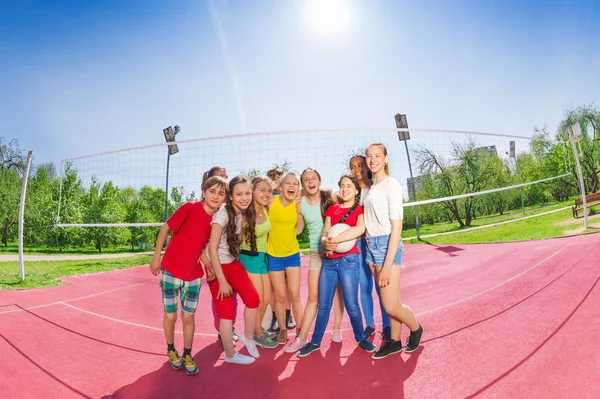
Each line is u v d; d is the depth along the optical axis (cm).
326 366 319
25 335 425
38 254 1756
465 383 271
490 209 2269
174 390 287
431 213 2286
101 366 338
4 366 337
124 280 848
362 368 311
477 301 472
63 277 878
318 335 348
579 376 262
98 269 1051
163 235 315
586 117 2375
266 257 382
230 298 337
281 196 375
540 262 661
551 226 1237
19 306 562
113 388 294
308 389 279
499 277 591
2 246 2411
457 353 323
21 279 777
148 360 352
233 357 334
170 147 1222
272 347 371
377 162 338
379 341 379
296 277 386
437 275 670
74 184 2473
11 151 3161
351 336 397
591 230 1002
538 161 2392
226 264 340
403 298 531
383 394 265
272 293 411
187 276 313
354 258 343
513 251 846
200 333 435
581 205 1343
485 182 2197
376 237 330
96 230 2189
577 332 335
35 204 2297
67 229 2144
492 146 2269
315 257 369
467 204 2141
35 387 297
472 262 766
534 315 395
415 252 1041
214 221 321
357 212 354
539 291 478
